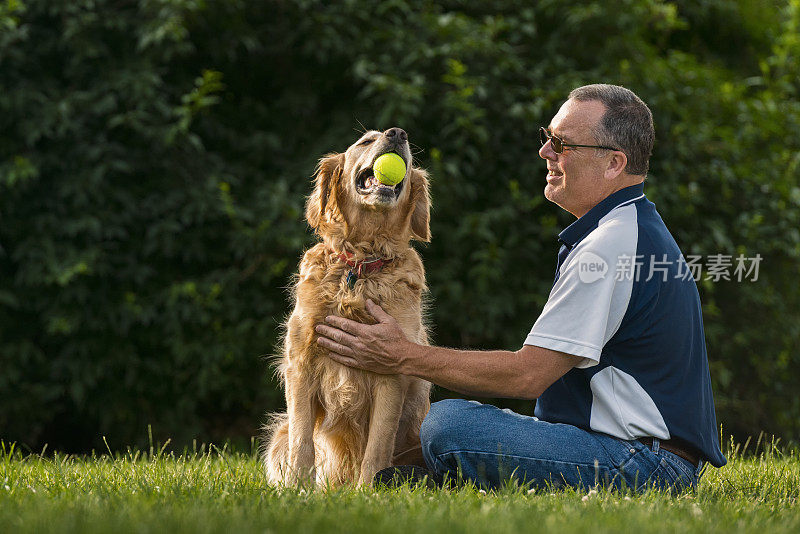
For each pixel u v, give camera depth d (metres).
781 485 4.47
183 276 9.33
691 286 4.04
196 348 8.73
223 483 3.98
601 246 3.83
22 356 8.66
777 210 9.83
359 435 4.87
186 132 8.45
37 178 8.71
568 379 4.03
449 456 4.04
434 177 8.62
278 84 9.91
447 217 9.02
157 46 8.84
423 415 5.23
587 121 4.12
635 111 4.12
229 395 9.31
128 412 9.27
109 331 9.07
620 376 3.86
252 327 9.09
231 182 9.08
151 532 2.61
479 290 8.78
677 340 3.87
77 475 4.61
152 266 9.23
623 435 3.83
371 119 9.21
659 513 3.11
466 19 9.55
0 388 8.59
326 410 4.81
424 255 9.19
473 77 9.14
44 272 8.59
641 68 9.57
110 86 8.62
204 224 9.29
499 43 9.27
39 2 8.60
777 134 10.55
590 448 3.84
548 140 4.40
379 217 4.86
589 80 9.19
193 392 9.26
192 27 9.12
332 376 4.68
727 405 9.77
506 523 2.80
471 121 8.77
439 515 3.01
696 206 9.73
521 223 9.22
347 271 4.77
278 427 5.49
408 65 9.22
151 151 8.97
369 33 9.37
